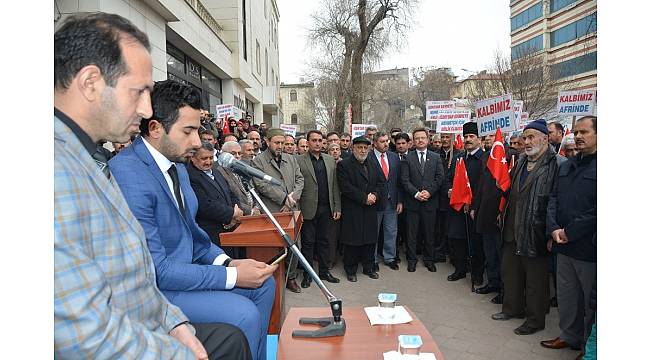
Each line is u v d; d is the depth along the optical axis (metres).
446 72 33.00
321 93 21.73
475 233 4.69
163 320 1.50
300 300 4.48
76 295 1.00
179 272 1.87
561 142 5.74
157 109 1.95
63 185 1.05
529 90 20.83
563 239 2.94
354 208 5.05
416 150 5.51
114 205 1.29
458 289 4.76
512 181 3.73
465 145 4.92
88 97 1.21
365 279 5.19
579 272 2.93
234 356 1.62
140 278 1.34
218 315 1.90
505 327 3.70
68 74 1.19
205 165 3.31
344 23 16.38
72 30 1.20
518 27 30.38
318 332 1.96
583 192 2.84
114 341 1.05
